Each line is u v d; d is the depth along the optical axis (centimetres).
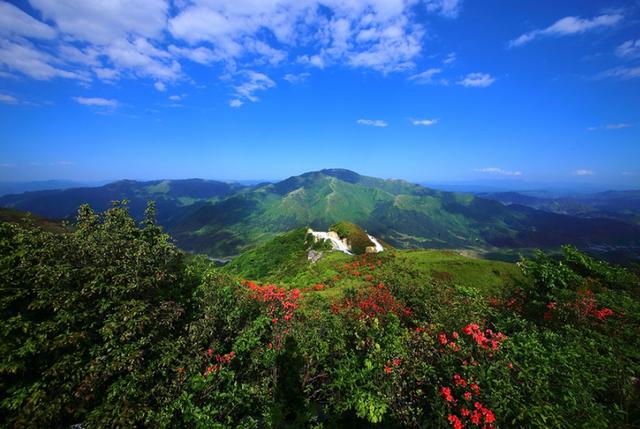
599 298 1295
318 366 1034
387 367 852
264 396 919
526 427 654
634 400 725
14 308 830
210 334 987
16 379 770
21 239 907
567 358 793
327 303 1822
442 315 1062
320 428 867
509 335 1037
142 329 878
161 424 762
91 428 736
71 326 827
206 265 1289
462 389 741
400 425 784
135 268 954
